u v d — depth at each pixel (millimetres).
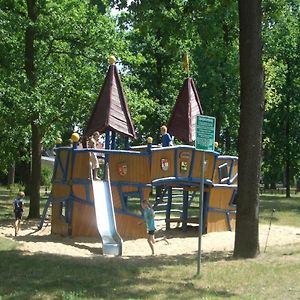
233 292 8938
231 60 36062
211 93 38656
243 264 11406
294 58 46812
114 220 16359
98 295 8523
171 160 18797
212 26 15188
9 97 21562
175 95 39812
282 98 47219
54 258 11945
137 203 32312
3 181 58844
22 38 23875
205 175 19531
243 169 12633
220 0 15156
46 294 8477
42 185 53188
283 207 33312
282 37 43312
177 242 17328
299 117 47750
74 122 24469
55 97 23297
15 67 23125
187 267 11141
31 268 10578
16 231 17938
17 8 24203
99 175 20875
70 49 24688
